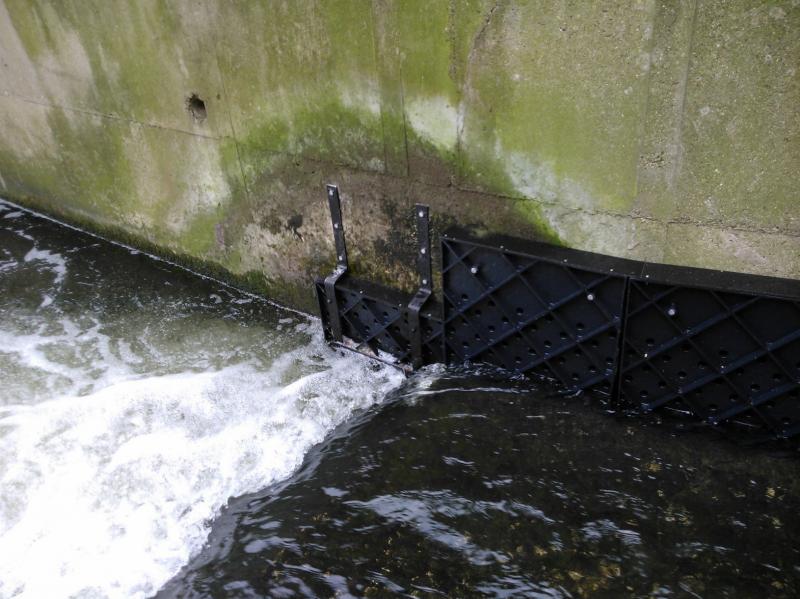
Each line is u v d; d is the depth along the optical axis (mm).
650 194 3502
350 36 4027
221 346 5266
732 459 3627
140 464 4086
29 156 6953
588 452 3818
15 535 3695
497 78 3646
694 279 3471
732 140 3162
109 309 5824
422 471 3842
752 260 3396
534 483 3666
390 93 4066
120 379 4906
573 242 3895
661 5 3031
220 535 3617
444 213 4281
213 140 5230
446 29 3656
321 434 4262
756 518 3316
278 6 4219
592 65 3334
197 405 4574
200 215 5797
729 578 3070
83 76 5754
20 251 6828
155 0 4805
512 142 3791
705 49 3029
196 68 4941
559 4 3273
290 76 4461
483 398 4328
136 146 5840
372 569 3305
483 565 3252
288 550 3455
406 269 4676
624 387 4031
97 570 3457
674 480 3572
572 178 3699
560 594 3078
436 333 4590
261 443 4199
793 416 3574
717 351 3605
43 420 4488
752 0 2838
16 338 5465
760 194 3213
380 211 4578
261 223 5375
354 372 4871
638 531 3328
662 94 3221
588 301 3859
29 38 5891
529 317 4152
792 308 3260
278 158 4914
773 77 2939
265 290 5777
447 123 3951
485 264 4148
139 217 6375
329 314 5125
